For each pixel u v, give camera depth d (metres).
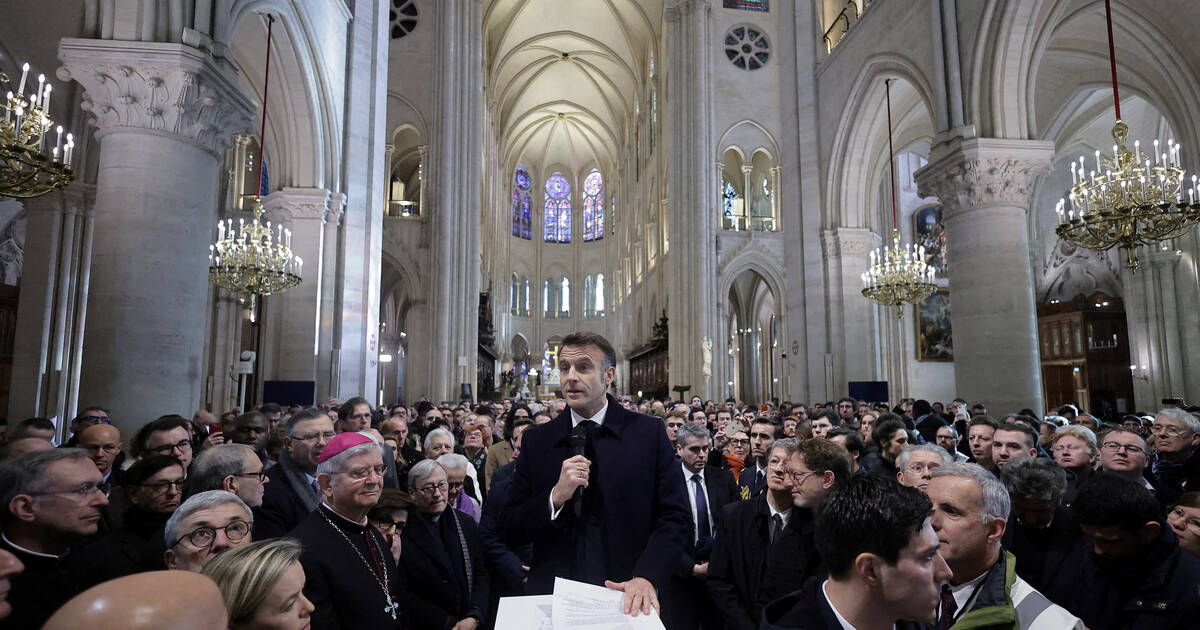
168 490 3.26
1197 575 2.60
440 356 25.08
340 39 15.21
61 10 11.82
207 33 8.45
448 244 25.83
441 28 27.00
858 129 16.73
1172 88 13.19
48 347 14.05
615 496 2.82
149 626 0.87
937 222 27.34
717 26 30.69
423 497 3.90
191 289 8.16
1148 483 4.99
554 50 47.97
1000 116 11.09
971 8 11.35
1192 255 18.77
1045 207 26.77
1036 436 4.69
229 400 18.34
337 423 7.04
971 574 2.55
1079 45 15.30
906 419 8.23
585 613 2.20
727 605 3.49
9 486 2.60
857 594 1.75
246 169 22.09
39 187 6.86
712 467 5.34
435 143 26.27
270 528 3.86
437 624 3.65
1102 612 2.78
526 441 3.06
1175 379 19.16
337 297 14.85
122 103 7.72
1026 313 10.77
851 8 19.00
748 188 30.02
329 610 2.73
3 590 2.00
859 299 17.19
